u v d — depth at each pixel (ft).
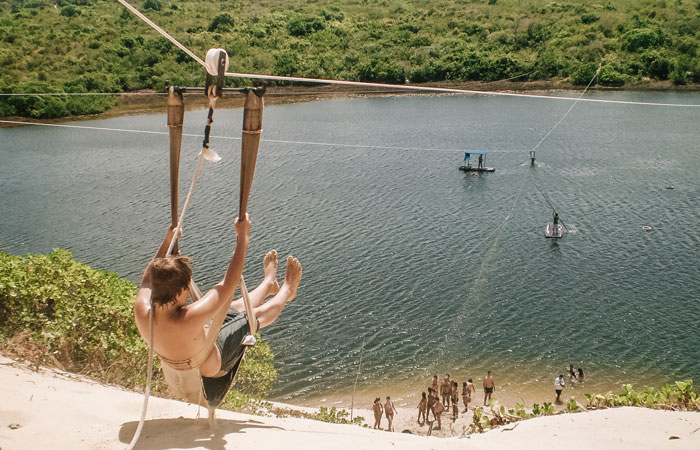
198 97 225.15
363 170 155.63
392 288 90.33
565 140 176.65
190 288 10.93
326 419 45.21
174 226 11.42
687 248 102.06
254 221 118.21
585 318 81.30
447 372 70.44
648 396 19.71
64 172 154.71
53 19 298.35
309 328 79.97
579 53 255.91
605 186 135.54
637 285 90.17
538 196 131.23
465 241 108.06
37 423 12.47
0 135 196.85
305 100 255.29
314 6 343.67
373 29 301.84
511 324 80.33
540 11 299.79
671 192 129.70
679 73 238.89
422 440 13.17
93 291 27.37
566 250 103.09
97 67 241.76
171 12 317.01
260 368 46.11
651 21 265.95
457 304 85.46
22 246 107.04
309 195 135.85
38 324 23.99
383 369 71.67
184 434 11.88
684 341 75.36
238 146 174.09
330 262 99.25
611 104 222.69
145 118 211.82
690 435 13.80
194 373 10.93
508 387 67.77
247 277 94.58
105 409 13.87
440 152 169.17
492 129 193.47
